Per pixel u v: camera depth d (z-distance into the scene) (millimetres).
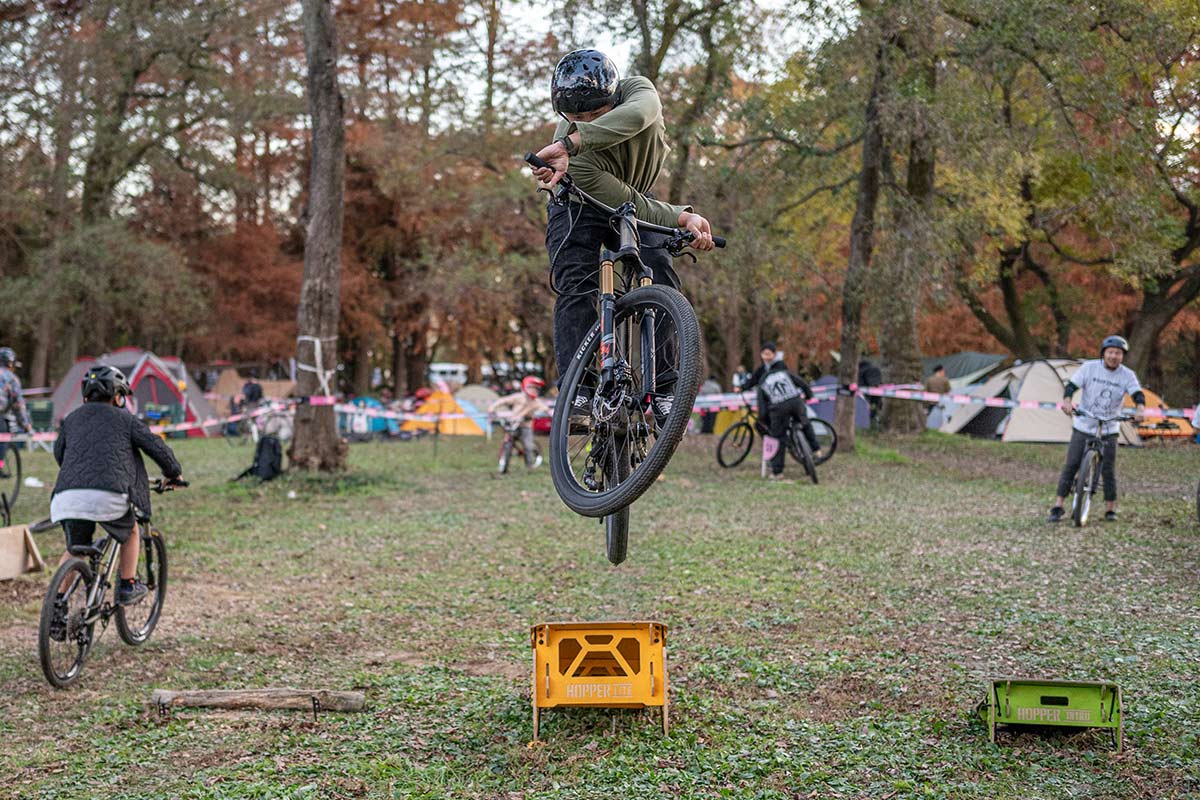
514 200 28641
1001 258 30891
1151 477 17797
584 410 4023
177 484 8258
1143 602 8586
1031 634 7766
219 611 9344
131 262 32688
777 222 24172
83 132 31062
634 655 6133
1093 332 36031
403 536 13070
